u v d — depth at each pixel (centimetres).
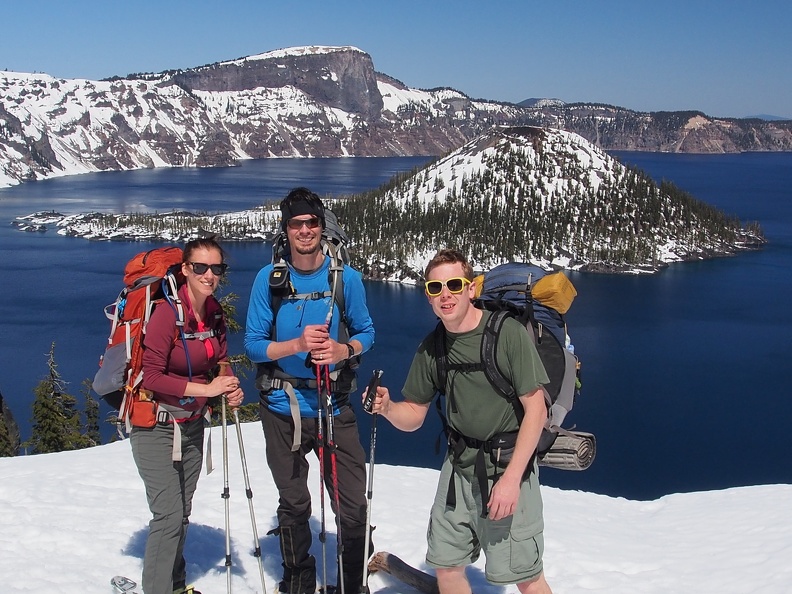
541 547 412
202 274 452
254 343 454
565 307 438
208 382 482
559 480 7812
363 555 475
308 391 461
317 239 453
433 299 393
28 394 9125
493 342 393
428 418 9488
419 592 505
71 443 2777
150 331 450
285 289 457
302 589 487
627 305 15362
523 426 390
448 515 426
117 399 466
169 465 466
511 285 436
